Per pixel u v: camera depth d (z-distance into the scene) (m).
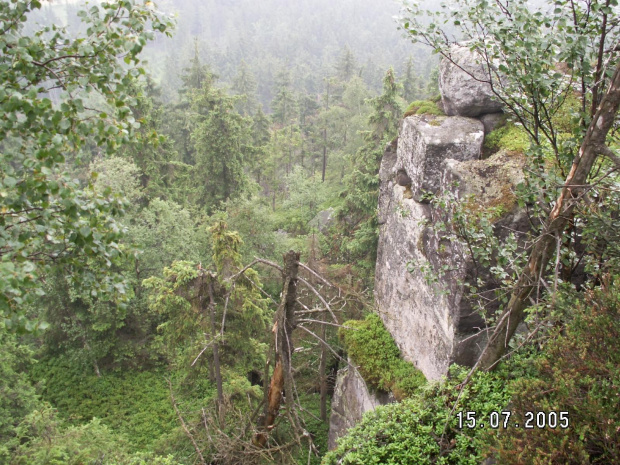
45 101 3.71
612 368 4.20
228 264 11.58
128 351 16.70
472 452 6.07
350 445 6.75
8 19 4.13
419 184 8.96
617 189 5.15
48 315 16.19
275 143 40.66
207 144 22.31
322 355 14.54
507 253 5.82
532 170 5.73
